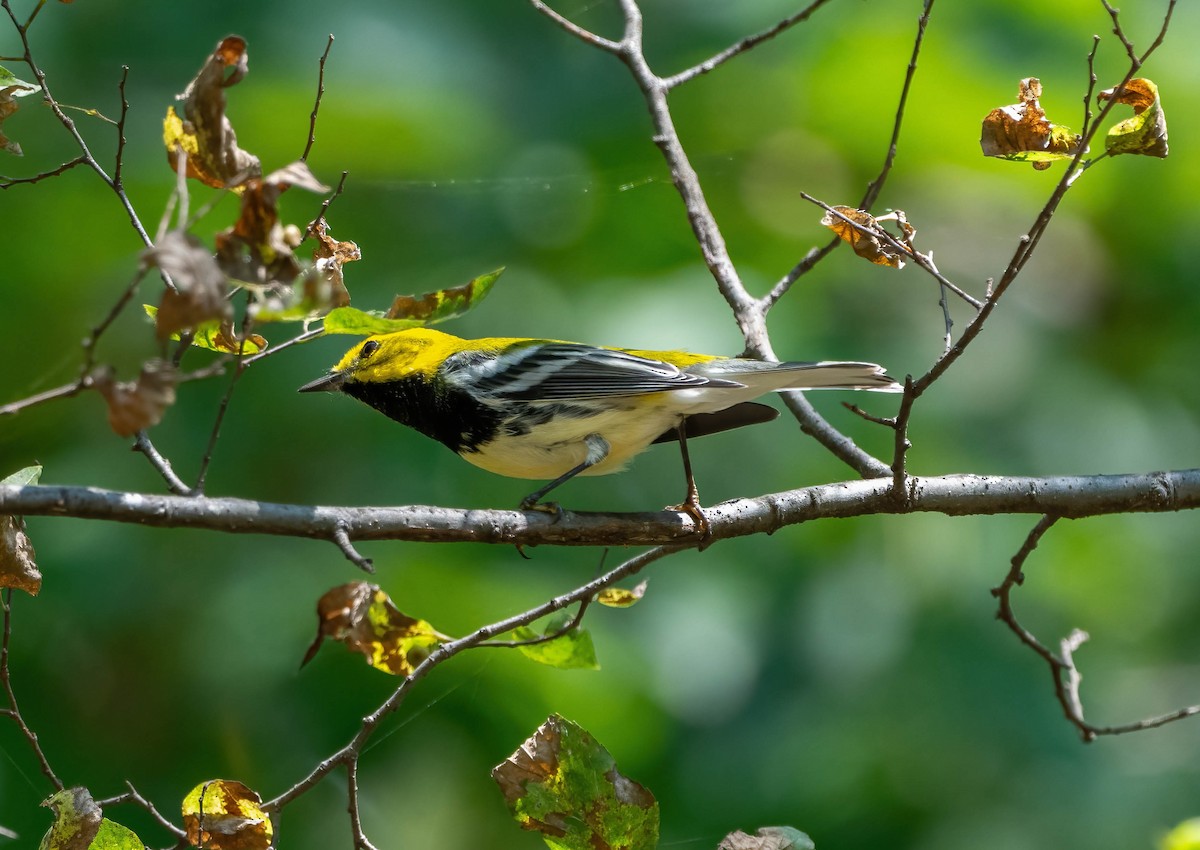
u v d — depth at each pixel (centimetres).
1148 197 1248
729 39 1352
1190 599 1240
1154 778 1120
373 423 1155
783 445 1179
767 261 1290
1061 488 682
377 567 1070
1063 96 1226
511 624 612
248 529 507
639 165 1323
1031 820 1085
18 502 473
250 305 452
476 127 1306
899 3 1270
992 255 1295
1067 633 1165
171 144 511
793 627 1135
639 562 639
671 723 1089
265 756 1028
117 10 1253
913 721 1109
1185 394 1247
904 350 1234
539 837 1034
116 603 1062
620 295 1233
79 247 1207
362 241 1262
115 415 432
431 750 1034
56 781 567
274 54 1254
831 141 1318
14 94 583
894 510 672
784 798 1077
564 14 1389
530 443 759
